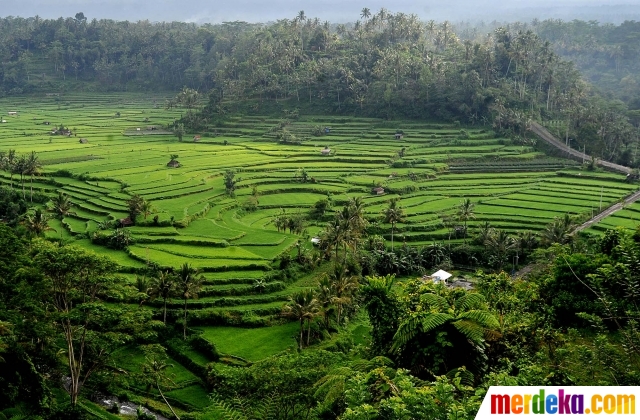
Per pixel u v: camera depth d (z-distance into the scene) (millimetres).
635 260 34688
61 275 61625
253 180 164000
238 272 98188
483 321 33750
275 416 39719
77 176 162125
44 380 64938
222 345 78062
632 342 30344
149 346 68062
